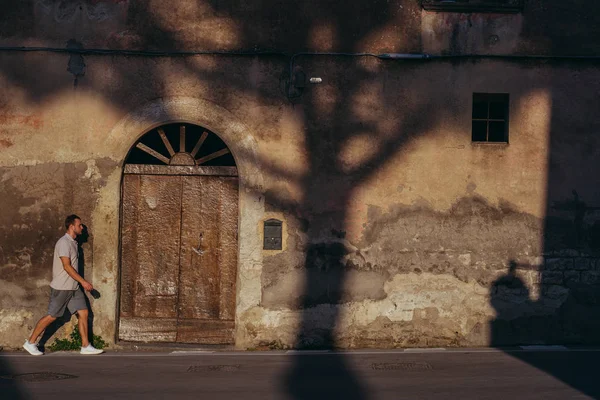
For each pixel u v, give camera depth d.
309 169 10.85
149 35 10.78
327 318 10.77
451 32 11.01
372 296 10.82
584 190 11.03
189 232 10.95
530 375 8.84
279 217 10.80
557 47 11.09
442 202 10.92
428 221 10.90
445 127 10.97
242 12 10.87
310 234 10.81
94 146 10.72
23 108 10.70
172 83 10.78
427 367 9.38
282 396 7.82
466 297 10.88
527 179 10.99
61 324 10.64
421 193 10.91
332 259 10.81
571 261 10.98
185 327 10.88
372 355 10.24
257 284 10.76
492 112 11.34
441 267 10.88
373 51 10.94
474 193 10.95
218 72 10.82
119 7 10.77
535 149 11.02
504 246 10.94
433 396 7.79
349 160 10.88
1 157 10.67
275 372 9.11
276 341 10.73
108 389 8.18
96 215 10.69
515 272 10.93
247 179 10.79
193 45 10.81
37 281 10.63
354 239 10.84
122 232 10.91
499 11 11.02
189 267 10.93
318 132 10.88
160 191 10.95
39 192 10.69
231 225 10.95
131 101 10.76
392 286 10.84
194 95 10.79
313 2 10.91
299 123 10.86
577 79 11.09
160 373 9.07
